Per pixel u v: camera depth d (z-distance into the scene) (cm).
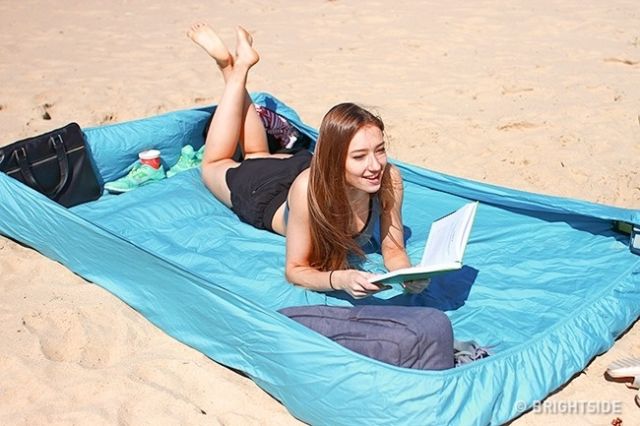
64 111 690
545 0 1027
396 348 299
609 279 381
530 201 443
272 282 388
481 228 442
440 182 484
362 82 755
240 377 340
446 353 307
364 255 381
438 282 389
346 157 343
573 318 343
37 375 338
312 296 374
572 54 809
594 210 421
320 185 352
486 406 293
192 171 517
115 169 520
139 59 841
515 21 938
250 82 763
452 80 749
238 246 427
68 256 424
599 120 634
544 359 321
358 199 369
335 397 296
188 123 546
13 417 316
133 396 326
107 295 400
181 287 357
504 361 311
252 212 438
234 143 482
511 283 386
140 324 379
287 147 529
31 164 479
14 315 383
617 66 771
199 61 831
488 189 461
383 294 378
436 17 973
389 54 838
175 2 1091
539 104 675
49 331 371
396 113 670
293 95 725
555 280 385
